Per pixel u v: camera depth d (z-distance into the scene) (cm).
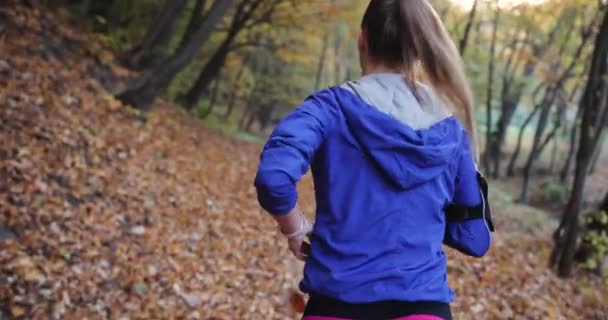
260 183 141
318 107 154
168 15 1213
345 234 153
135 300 459
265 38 2009
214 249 642
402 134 150
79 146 693
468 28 1658
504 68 2389
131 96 996
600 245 711
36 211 501
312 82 2512
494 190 1942
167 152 942
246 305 528
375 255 151
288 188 142
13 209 479
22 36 866
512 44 2136
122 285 470
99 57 1026
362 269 150
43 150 617
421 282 152
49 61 869
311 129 149
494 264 754
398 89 158
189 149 1080
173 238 614
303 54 1931
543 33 1973
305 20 1659
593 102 694
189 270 554
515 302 611
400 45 162
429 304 151
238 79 2188
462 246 173
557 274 761
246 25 1725
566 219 766
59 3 1153
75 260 465
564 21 1844
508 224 1450
